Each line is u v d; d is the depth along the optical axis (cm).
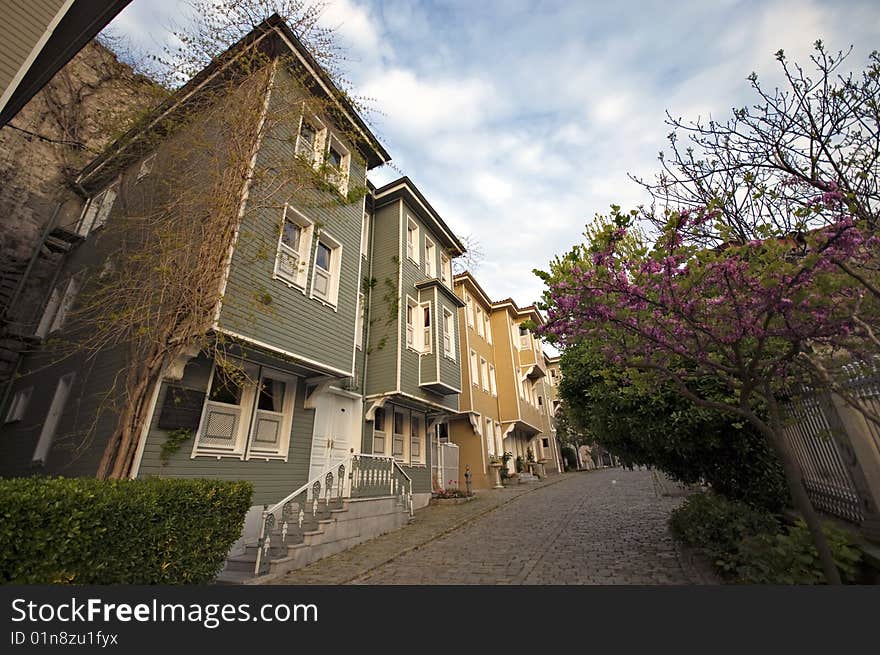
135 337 707
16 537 329
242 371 815
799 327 357
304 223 1015
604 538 804
